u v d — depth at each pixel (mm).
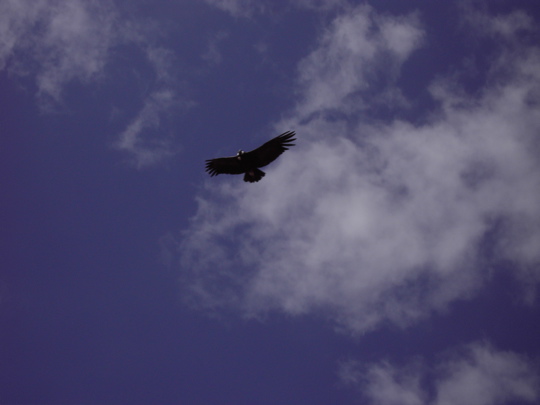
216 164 32625
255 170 32562
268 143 31938
